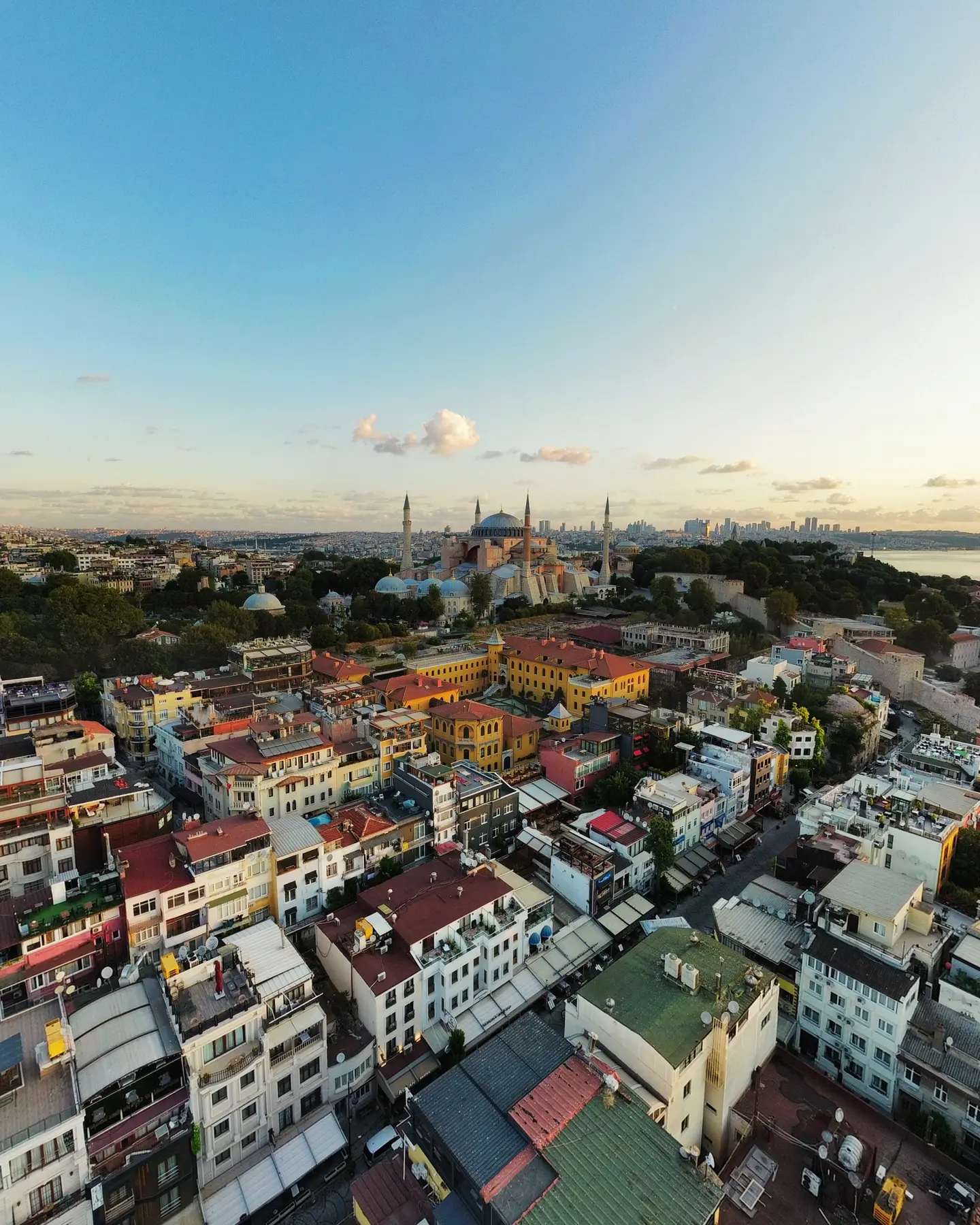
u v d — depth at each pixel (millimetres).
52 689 126750
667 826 87562
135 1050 49344
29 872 73375
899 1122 53656
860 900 62406
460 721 118000
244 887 70875
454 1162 40094
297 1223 49906
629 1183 38844
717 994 52438
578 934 77250
